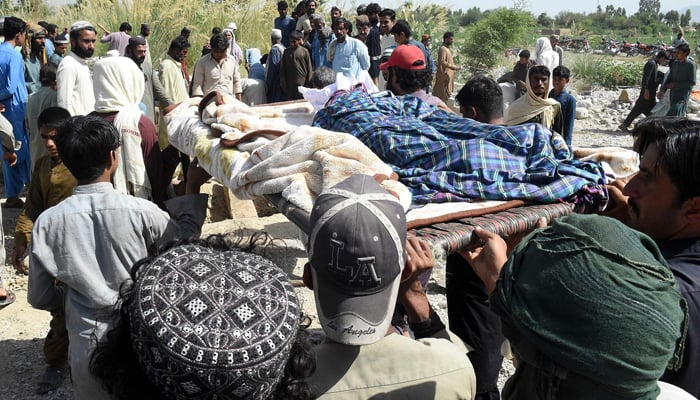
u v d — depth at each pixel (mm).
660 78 13219
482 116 3926
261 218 6012
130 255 2570
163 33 12922
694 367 1673
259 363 1125
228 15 14336
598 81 21141
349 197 1591
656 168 1846
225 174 3268
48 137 3760
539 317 1324
